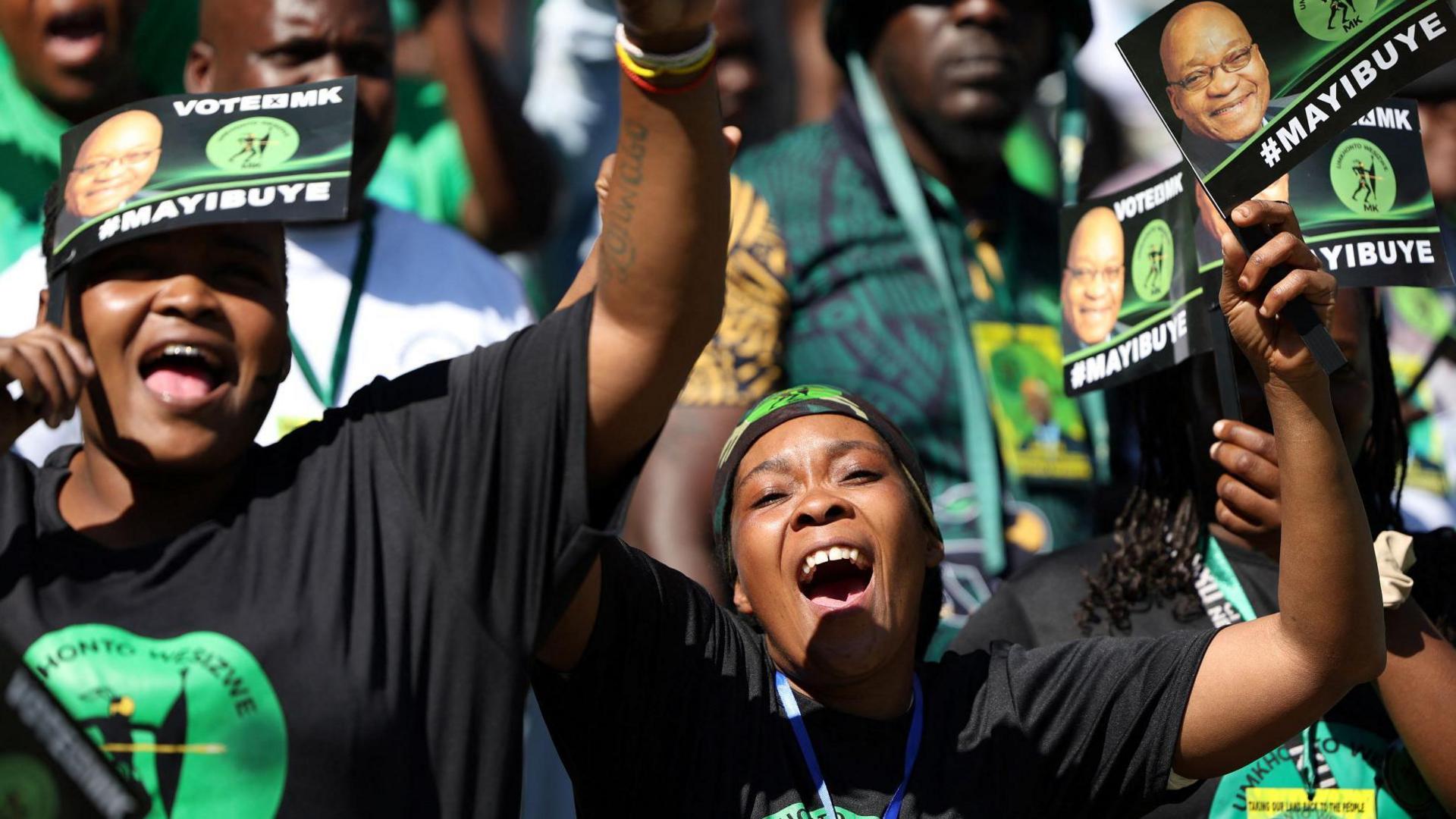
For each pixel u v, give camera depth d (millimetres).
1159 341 4617
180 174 3352
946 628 5684
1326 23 3750
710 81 3020
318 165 3338
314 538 3225
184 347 3293
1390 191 4453
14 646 3041
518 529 3234
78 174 3422
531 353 3287
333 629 3109
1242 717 3682
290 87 3432
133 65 6258
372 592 3166
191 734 2994
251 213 3285
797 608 3898
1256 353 3506
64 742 2926
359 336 5863
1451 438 7363
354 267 5953
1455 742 4148
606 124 7480
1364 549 3535
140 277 3324
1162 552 4766
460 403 3322
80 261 3312
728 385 5953
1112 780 3830
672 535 5805
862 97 6398
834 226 6172
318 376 5758
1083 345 4852
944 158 6371
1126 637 4172
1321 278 3400
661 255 3066
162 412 3279
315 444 3383
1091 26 6656
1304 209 4398
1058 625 4738
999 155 6441
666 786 3697
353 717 3047
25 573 3162
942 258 6188
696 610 3879
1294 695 3633
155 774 2965
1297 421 3500
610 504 3297
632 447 3258
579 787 3775
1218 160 3762
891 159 6277
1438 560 4832
